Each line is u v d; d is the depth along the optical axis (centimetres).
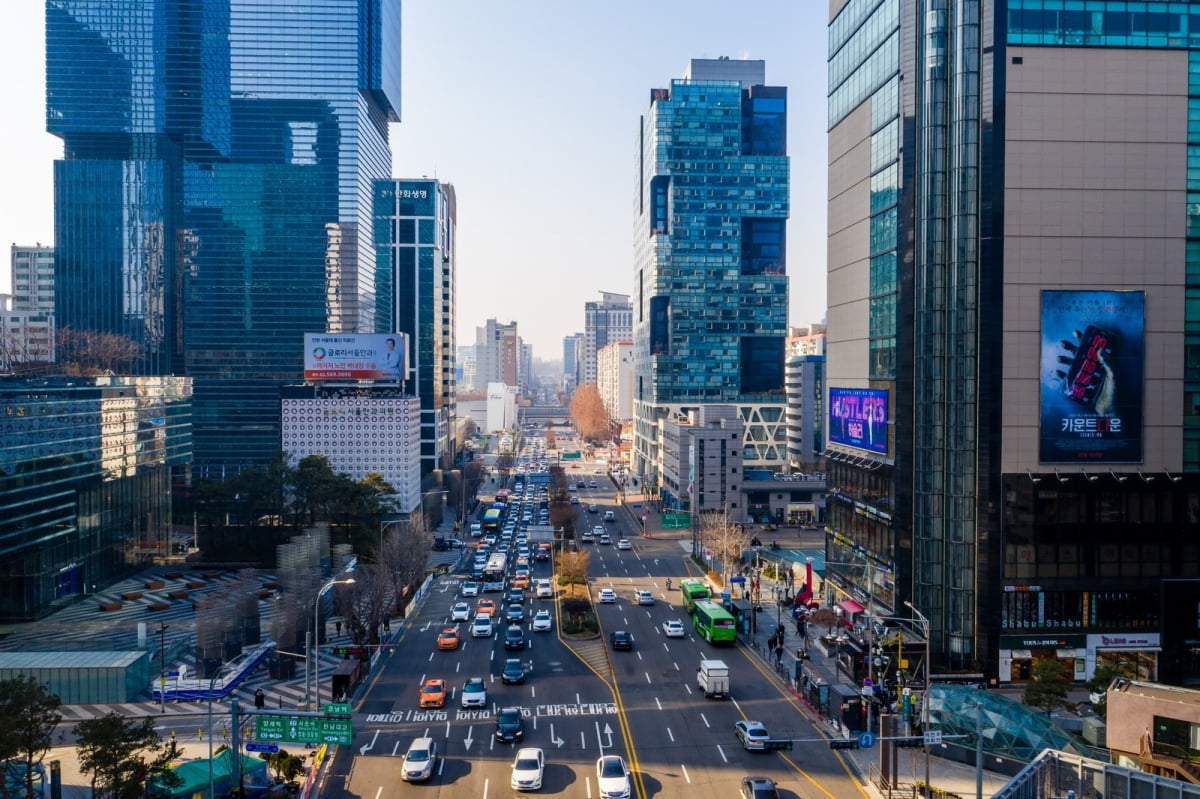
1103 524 7825
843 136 10312
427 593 11794
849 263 10062
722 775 5656
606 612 10556
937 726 6109
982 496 7788
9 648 9006
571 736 6391
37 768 5272
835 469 10531
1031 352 7794
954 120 7950
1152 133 7825
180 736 6575
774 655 8594
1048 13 7756
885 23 8900
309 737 5119
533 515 18925
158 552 14050
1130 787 4106
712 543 12875
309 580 9712
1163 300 7850
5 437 9969
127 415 13062
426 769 5575
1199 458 7875
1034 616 7794
